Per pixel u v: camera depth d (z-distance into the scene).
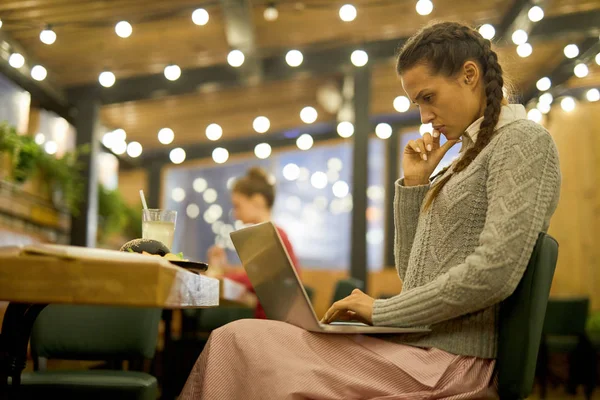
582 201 6.98
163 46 6.04
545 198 1.38
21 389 1.98
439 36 1.55
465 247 1.49
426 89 1.55
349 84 6.86
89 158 6.48
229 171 9.56
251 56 6.05
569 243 7.04
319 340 1.41
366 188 6.16
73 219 6.39
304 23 6.05
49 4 5.18
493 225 1.37
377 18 6.03
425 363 1.41
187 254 9.66
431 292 1.40
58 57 6.00
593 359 4.99
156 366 4.56
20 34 5.56
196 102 7.41
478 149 1.50
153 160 9.14
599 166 6.92
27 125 6.13
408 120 8.64
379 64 6.55
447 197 1.52
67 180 5.93
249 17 5.38
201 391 1.39
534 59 6.81
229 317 4.44
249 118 8.12
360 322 1.61
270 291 1.48
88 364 3.62
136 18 5.50
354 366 1.39
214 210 9.57
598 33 5.81
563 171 7.14
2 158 4.95
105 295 0.94
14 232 5.11
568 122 7.12
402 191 1.71
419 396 1.36
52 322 2.40
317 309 7.17
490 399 1.42
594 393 5.52
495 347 1.44
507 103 1.57
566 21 5.77
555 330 4.84
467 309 1.38
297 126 8.61
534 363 1.38
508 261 1.34
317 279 7.22
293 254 3.19
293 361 1.36
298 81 7.14
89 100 6.55
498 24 6.04
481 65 1.56
